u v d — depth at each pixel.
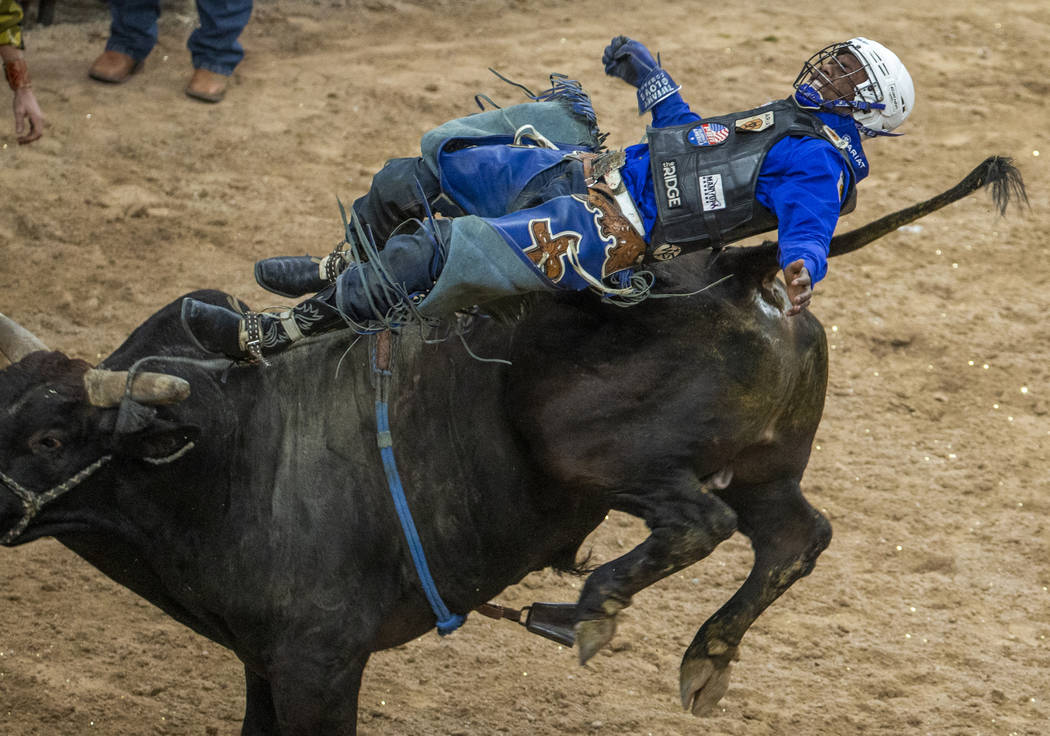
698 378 11.45
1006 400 23.42
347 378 12.12
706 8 43.12
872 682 16.53
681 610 17.91
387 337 12.04
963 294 26.78
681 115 12.20
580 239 10.90
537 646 16.97
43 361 11.46
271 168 29.91
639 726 15.42
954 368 24.23
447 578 12.32
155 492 11.62
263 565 11.77
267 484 11.86
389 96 33.94
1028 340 25.17
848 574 18.84
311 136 31.56
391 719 15.27
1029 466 21.59
